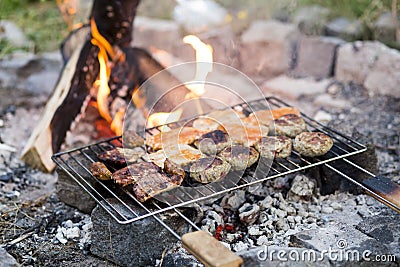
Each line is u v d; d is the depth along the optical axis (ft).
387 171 5.31
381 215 4.61
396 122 6.01
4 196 5.16
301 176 4.88
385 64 6.39
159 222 4.07
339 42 6.81
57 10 8.05
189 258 4.36
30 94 6.59
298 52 7.00
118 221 4.05
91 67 5.66
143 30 7.09
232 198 4.72
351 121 6.07
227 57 6.95
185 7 7.47
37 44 7.36
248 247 4.47
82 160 4.82
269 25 7.05
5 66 6.77
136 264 4.35
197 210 4.46
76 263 4.47
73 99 5.58
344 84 6.68
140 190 4.28
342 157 4.58
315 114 6.24
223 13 7.45
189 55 6.98
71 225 4.80
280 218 4.66
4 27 7.40
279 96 6.57
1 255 4.33
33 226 4.83
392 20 6.89
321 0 7.47
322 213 4.78
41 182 5.38
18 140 5.93
